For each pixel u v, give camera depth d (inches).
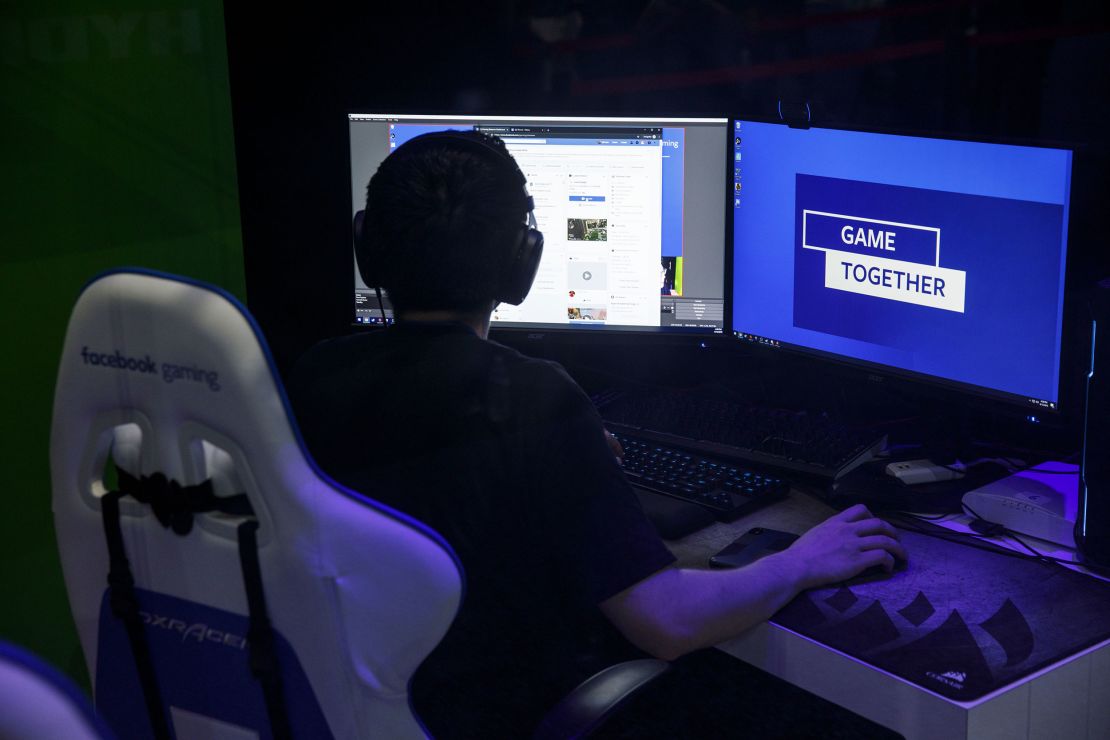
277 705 41.0
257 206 81.7
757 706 80.0
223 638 41.6
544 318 78.2
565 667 48.1
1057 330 57.4
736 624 48.9
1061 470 62.0
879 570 54.4
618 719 75.5
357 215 53.2
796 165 68.6
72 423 41.4
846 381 73.6
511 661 47.0
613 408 74.8
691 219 74.2
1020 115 67.4
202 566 40.8
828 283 68.4
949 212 61.0
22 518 90.7
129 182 87.4
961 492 62.3
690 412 72.6
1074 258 55.8
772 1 74.1
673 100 77.9
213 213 86.4
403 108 75.9
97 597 44.2
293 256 82.0
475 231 47.5
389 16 78.2
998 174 58.3
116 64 85.4
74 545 43.6
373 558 38.9
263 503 38.7
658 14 76.5
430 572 39.2
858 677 47.1
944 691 44.4
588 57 78.4
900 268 64.1
